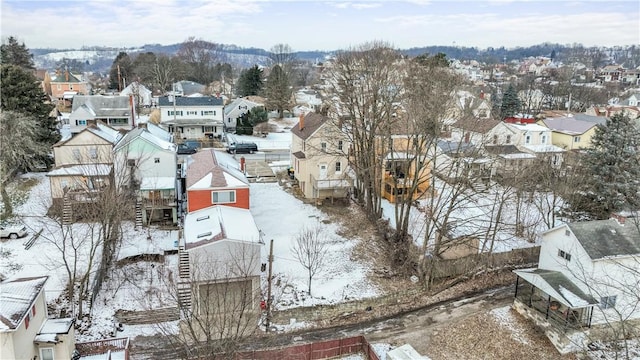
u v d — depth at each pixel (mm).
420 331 31234
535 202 46250
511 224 39125
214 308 27281
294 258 37250
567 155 56125
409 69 46562
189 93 109875
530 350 29328
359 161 44625
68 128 69562
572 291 30359
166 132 57812
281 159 63719
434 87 41406
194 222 34719
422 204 46656
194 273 27469
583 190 45281
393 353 27188
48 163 51969
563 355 28922
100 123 57719
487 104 68250
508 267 39188
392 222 43250
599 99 118062
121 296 32000
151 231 40219
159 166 43500
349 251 39219
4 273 32062
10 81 49344
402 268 37125
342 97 44438
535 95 113688
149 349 27797
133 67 125500
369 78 42156
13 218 39469
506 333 30812
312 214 45188
